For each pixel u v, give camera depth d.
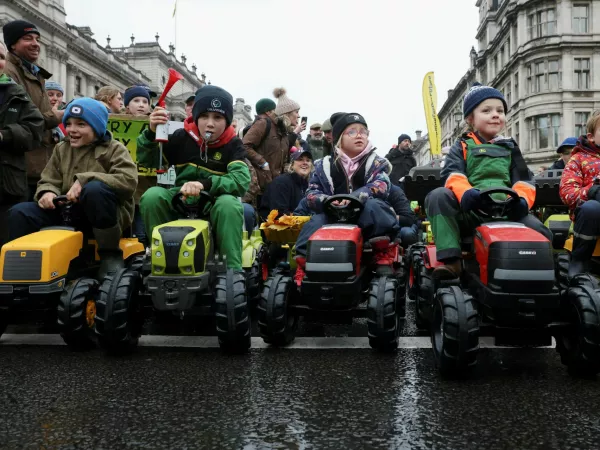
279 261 5.74
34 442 1.92
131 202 4.07
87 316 3.20
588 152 3.95
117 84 60.09
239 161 3.84
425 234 7.48
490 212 3.09
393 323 3.14
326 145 8.89
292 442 1.93
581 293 2.70
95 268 3.75
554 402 2.33
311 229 3.72
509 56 47.41
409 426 2.07
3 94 4.32
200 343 3.46
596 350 2.58
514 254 2.67
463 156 3.51
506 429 2.04
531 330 2.81
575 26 40.47
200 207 3.64
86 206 3.55
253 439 1.95
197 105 3.84
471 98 3.61
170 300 3.11
